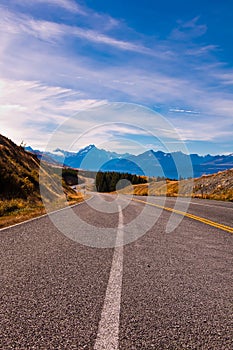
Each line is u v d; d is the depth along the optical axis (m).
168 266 4.80
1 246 6.27
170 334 2.62
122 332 2.64
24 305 3.21
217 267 4.77
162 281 4.07
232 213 13.04
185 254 5.60
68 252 5.73
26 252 5.73
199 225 9.34
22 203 17.72
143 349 2.38
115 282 4.00
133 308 3.17
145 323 2.82
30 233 7.90
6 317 2.92
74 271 4.50
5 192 18.38
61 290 3.69
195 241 6.83
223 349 2.40
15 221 10.47
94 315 2.98
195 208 15.58
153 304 3.29
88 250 5.91
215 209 14.99
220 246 6.30
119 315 2.99
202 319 2.93
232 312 3.12
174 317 2.97
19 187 19.67
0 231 8.24
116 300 3.38
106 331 2.65
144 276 4.28
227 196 26.39
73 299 3.39
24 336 2.55
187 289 3.77
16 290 3.68
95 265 4.83
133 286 3.86
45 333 2.61
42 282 3.98
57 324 2.78
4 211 14.48
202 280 4.13
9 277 4.20
